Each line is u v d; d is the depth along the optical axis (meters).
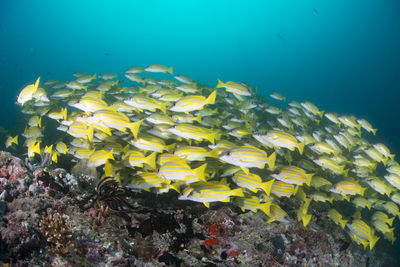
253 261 1.31
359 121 2.34
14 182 1.20
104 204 1.23
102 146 1.43
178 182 1.27
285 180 1.39
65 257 1.00
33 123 1.83
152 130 1.56
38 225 1.03
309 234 1.54
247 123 2.12
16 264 0.92
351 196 2.23
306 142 1.96
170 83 2.44
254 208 1.32
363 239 1.49
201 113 2.07
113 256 1.09
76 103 1.40
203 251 1.28
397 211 1.76
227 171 1.50
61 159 1.83
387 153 2.00
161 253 1.20
